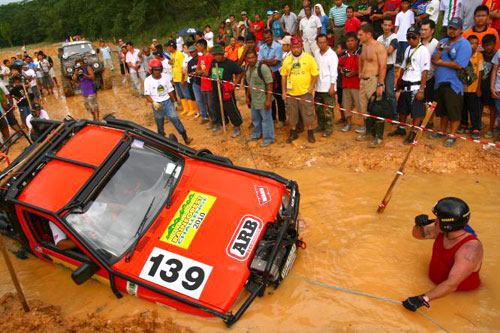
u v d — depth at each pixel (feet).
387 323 11.55
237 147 25.91
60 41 208.03
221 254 12.18
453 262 11.42
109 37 156.97
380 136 22.53
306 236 15.87
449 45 19.99
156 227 13.28
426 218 12.50
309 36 35.81
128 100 47.19
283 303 12.55
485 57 20.92
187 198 14.07
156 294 12.05
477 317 11.41
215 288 11.49
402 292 12.57
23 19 244.01
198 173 15.28
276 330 11.63
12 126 34.81
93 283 14.65
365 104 22.90
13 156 30.78
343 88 24.72
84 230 13.00
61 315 13.57
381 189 18.92
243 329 11.66
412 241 14.89
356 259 14.25
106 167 14.21
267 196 14.17
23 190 14.17
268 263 11.74
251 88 24.04
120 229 13.30
